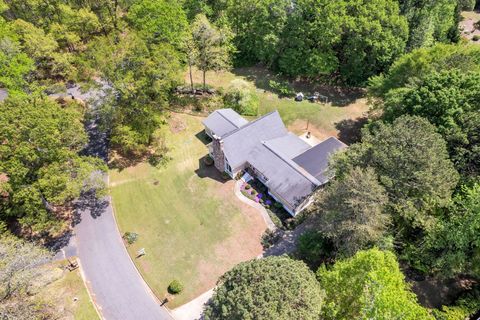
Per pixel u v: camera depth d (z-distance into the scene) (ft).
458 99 110.63
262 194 136.36
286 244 119.55
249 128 145.89
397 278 78.69
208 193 137.28
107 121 146.61
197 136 164.66
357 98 189.26
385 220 93.50
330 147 143.23
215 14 225.35
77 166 118.83
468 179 102.01
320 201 108.27
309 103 185.26
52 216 121.60
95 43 154.30
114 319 99.96
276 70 208.54
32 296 98.27
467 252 91.56
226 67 195.72
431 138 96.22
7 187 103.55
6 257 87.86
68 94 177.58
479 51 139.85
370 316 69.21
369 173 94.02
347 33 178.19
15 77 136.87
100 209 130.93
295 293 73.10
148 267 113.09
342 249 96.94
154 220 127.44
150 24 168.14
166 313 101.76
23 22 164.86
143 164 149.38
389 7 176.14
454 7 228.43
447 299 98.73
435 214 100.73
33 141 105.81
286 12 187.73
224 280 84.23
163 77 150.00
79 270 111.55
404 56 155.22
